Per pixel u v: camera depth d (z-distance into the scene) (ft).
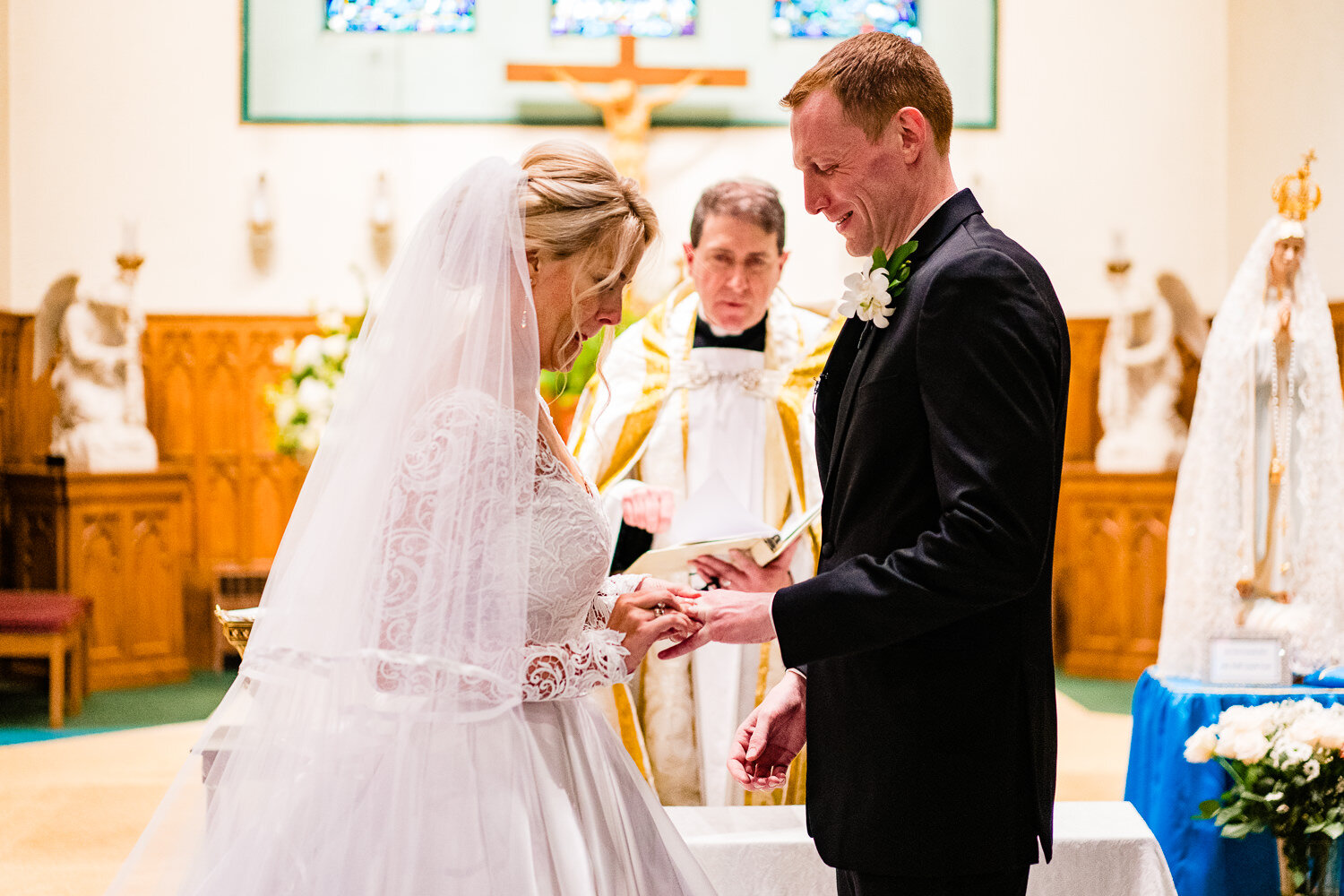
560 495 5.53
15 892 11.46
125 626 21.74
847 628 5.17
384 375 5.31
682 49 25.68
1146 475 21.57
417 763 5.07
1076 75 25.05
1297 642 10.43
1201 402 11.04
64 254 24.09
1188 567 10.78
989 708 5.37
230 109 24.52
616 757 5.93
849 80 5.67
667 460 10.39
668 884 5.62
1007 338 5.06
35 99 24.02
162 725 18.79
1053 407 5.20
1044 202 25.12
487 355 5.24
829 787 5.68
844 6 25.64
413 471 5.05
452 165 25.09
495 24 25.17
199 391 24.16
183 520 23.91
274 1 24.54
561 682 5.39
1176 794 9.75
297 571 5.27
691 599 5.91
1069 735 17.81
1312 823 8.70
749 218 9.81
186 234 24.39
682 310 10.76
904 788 5.37
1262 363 10.72
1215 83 24.77
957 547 4.93
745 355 10.54
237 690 5.52
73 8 24.08
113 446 21.97
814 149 5.78
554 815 5.25
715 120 25.48
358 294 24.63
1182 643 10.61
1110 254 24.93
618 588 6.42
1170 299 23.94
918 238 5.59
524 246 5.42
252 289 24.50
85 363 22.09
